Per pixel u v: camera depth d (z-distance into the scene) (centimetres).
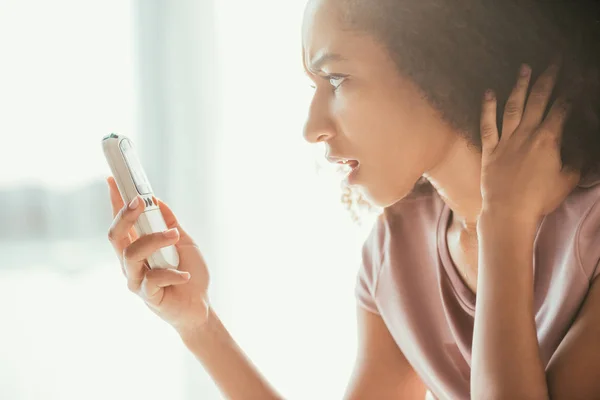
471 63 79
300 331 207
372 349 100
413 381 101
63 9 222
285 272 210
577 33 80
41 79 223
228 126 214
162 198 218
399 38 78
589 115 77
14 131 224
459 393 89
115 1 220
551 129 73
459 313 89
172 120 217
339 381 196
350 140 81
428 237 93
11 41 223
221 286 212
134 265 84
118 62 221
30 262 225
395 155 81
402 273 94
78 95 222
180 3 216
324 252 208
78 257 224
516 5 79
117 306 221
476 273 86
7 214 224
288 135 211
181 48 216
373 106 79
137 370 204
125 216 84
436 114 79
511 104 74
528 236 72
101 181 224
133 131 220
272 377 199
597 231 75
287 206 211
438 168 83
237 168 214
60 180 224
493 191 73
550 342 77
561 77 77
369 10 77
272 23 212
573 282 76
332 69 79
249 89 213
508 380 69
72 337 212
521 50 79
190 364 207
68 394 195
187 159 216
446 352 91
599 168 77
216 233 214
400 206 95
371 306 100
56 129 223
